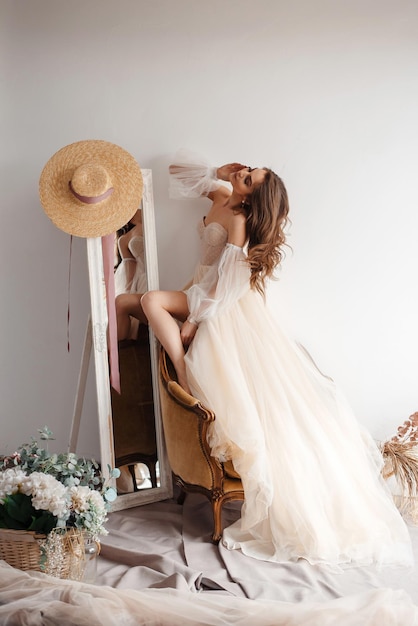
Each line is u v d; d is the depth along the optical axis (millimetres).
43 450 3092
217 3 4141
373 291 4176
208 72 4164
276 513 3287
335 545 3211
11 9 4125
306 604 2500
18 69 4141
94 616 2430
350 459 3512
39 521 2816
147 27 4156
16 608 2463
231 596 2627
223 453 3359
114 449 3871
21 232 4172
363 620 2379
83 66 4152
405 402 4203
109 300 3832
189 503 3914
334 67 4141
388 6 4121
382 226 4164
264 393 3512
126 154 3863
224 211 3963
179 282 4207
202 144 4180
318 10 4125
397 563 3197
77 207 3814
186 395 3496
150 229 3988
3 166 4152
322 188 4160
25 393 4215
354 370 4184
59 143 4160
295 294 4168
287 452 3377
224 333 3691
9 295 4195
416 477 3713
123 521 3682
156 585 2879
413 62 4129
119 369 3916
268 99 4156
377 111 4137
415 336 4199
